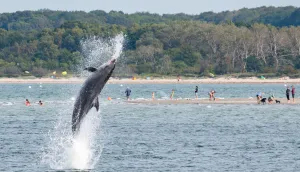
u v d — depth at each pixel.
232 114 184.12
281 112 190.62
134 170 92.00
